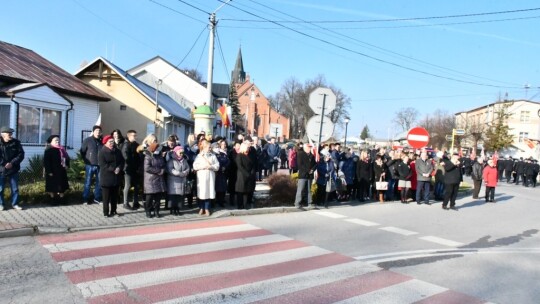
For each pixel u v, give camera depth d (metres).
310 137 12.24
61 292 5.08
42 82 15.73
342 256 7.25
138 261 6.43
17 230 7.54
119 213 9.62
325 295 5.36
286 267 6.46
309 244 7.97
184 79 45.50
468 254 7.91
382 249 7.89
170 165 9.75
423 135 14.91
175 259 6.61
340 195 14.23
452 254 7.82
